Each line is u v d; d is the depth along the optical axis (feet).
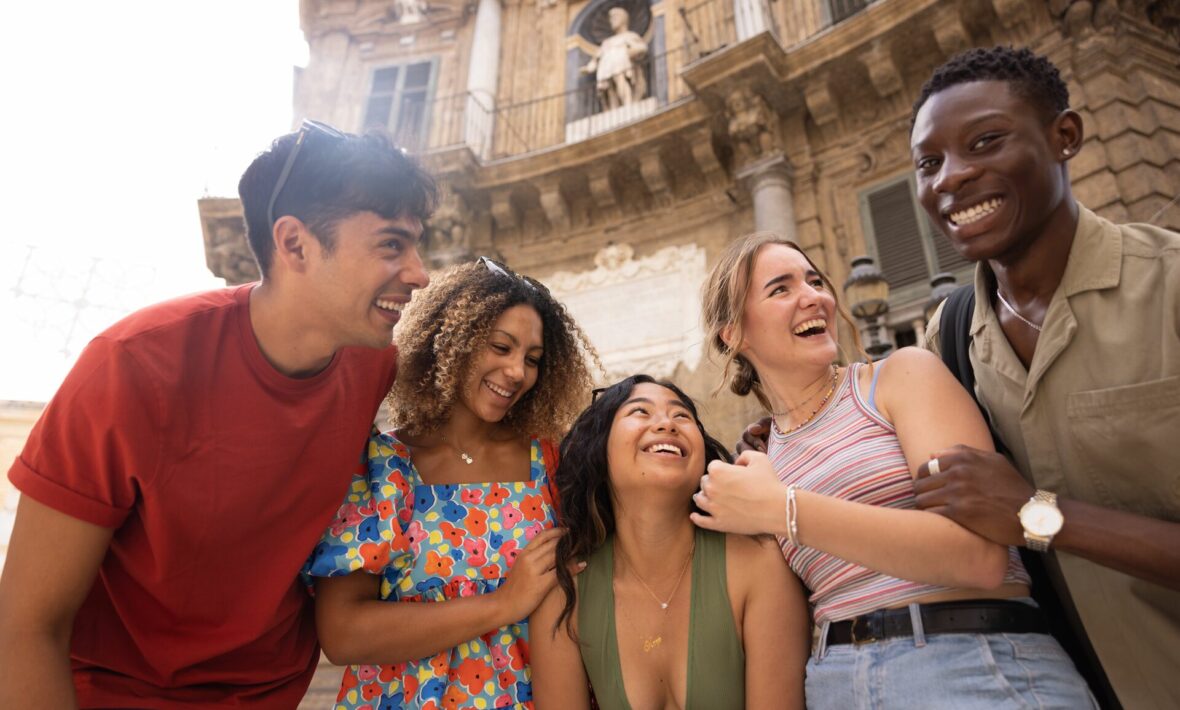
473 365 7.38
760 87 25.61
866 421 5.74
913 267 23.03
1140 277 5.12
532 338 7.62
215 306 5.82
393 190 5.58
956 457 4.80
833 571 5.56
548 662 6.36
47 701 4.62
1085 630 5.27
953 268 22.31
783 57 25.35
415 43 39.09
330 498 6.12
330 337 5.85
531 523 6.94
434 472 7.23
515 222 31.12
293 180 5.56
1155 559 4.22
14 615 4.75
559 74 35.06
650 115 27.61
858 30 24.07
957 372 6.51
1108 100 20.11
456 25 38.88
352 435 6.27
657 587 6.41
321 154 5.55
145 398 5.15
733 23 30.76
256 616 5.83
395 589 6.63
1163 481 4.89
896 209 23.98
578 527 6.57
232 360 5.72
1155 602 4.95
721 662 5.99
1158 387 4.83
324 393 6.11
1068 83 21.02
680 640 6.21
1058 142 5.55
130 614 5.57
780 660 5.86
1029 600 5.20
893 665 4.91
